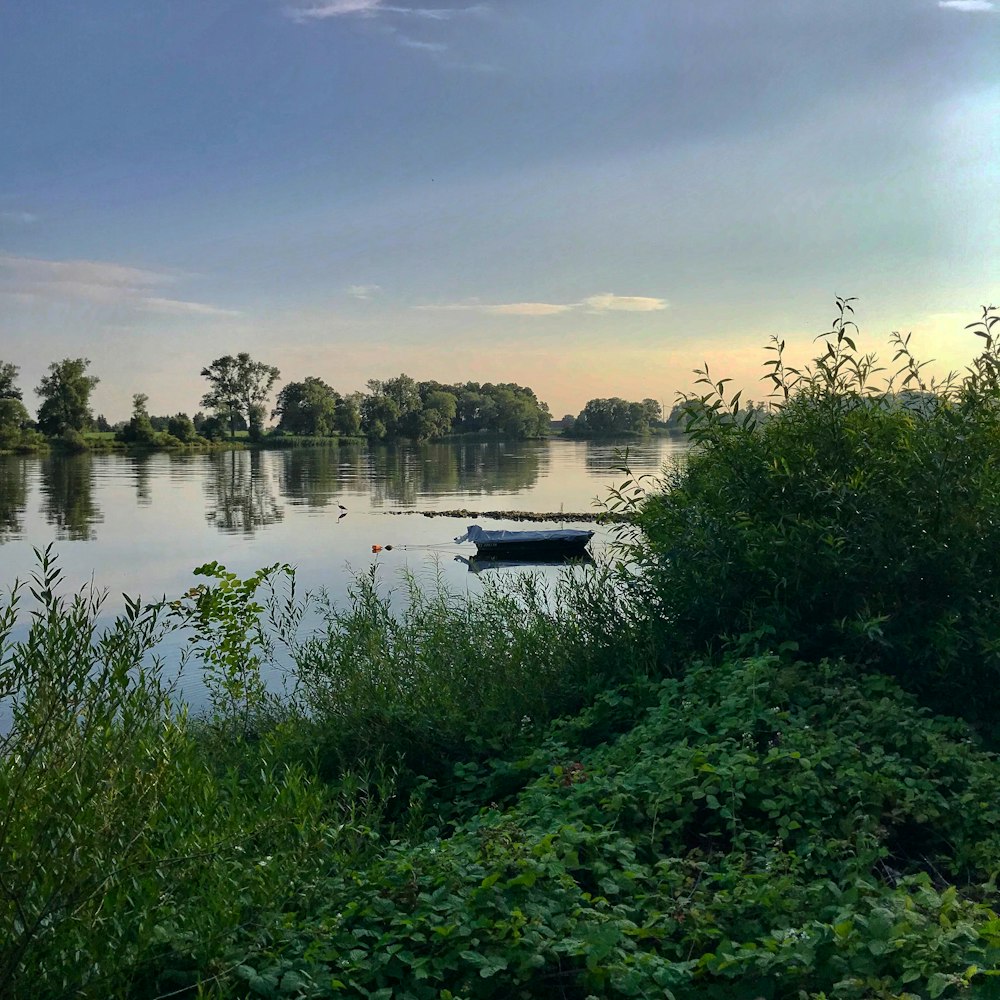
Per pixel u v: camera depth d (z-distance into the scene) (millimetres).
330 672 8109
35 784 3430
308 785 4906
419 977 3551
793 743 5223
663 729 5902
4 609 3842
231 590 9547
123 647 3828
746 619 7188
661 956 3688
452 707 7285
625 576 8172
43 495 40938
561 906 3895
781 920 3799
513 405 132125
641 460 66875
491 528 27969
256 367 115875
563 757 6281
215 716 7980
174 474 56656
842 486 7066
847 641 6770
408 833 5570
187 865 3951
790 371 7789
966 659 6516
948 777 4992
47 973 3285
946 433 7078
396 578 18359
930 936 3381
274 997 3459
